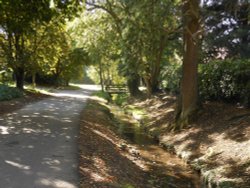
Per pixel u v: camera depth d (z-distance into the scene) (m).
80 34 35.16
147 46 23.64
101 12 30.53
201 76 19.22
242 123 13.20
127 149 13.18
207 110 16.39
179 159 12.70
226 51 24.66
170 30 16.08
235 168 9.98
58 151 9.62
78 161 8.73
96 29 32.97
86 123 15.40
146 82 30.19
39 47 31.03
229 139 12.24
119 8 19.78
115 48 33.34
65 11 17.56
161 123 18.77
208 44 22.91
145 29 15.90
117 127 19.48
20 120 14.86
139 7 13.33
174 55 31.98
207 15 14.54
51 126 13.70
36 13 17.14
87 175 7.84
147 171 10.85
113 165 9.70
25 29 19.41
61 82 56.31
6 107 19.14
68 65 51.16
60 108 20.80
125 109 28.31
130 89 37.72
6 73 35.78
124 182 8.54
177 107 16.84
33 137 11.38
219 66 17.64
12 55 29.72
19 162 8.36
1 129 12.56
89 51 38.75
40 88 45.06
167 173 10.81
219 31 23.36
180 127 15.99
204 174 10.22
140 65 26.98
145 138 16.64
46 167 8.06
